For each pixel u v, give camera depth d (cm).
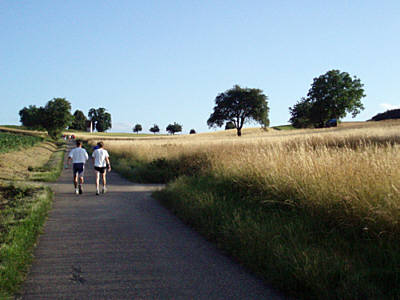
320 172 652
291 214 602
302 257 405
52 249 520
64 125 7944
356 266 388
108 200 985
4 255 439
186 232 629
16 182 1176
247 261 455
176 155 1795
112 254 499
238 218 574
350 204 520
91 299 352
